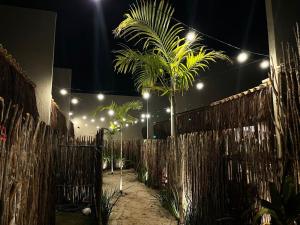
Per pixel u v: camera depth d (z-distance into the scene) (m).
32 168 2.58
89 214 5.23
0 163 1.82
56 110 7.70
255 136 3.41
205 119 6.02
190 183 4.59
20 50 5.79
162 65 3.80
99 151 5.29
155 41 3.82
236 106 4.56
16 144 2.10
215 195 3.88
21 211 2.26
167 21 3.74
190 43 3.88
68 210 5.43
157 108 14.82
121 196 6.99
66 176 5.78
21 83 4.17
